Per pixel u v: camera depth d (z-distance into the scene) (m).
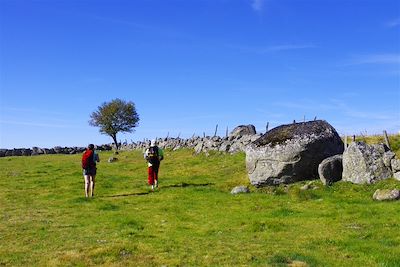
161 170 41.09
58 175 40.66
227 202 23.92
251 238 16.09
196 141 56.06
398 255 13.03
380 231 15.91
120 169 45.22
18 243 16.05
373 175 24.09
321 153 26.88
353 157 24.88
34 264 13.36
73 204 25.09
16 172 44.88
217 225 18.53
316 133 27.16
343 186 24.45
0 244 15.96
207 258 13.46
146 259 13.54
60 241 16.19
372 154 24.62
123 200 26.08
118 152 73.38
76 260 13.55
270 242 15.40
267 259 13.29
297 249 14.30
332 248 14.34
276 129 29.20
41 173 43.09
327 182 25.16
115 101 110.50
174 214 21.28
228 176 33.38
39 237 16.92
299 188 25.56
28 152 81.19
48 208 24.05
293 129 28.14
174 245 15.16
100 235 17.05
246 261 13.11
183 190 28.61
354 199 22.20
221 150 45.72
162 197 26.50
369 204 20.84
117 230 17.97
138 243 15.48
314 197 23.56
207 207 22.81
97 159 28.33
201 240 15.90
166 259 13.44
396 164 23.59
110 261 13.41
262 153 27.41
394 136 38.19
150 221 19.73
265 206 22.20
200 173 36.72
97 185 33.16
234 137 49.44
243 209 21.86
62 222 19.98
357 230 16.50
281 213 20.22
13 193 30.33
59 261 13.50
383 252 13.42
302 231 16.88
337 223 17.80
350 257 13.30
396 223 16.84
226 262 13.05
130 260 13.47
